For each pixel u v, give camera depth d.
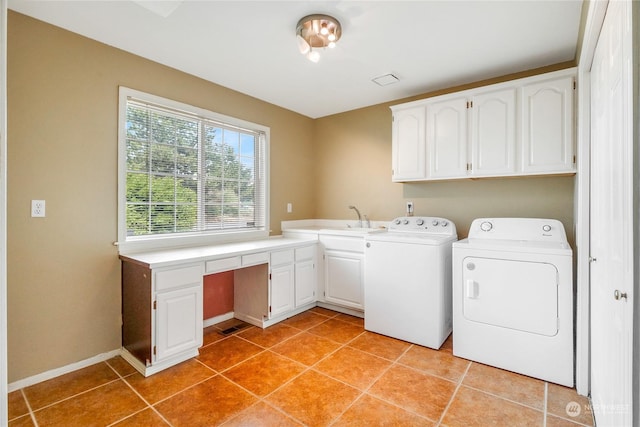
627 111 0.98
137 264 2.23
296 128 3.97
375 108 3.69
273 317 3.03
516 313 2.18
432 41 2.29
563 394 1.93
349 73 2.83
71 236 2.19
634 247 0.86
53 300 2.12
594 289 1.74
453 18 2.01
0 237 1.21
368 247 2.90
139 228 2.56
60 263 2.14
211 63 2.64
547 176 2.66
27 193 2.00
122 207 2.42
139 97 2.50
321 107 3.79
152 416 1.72
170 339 2.21
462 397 1.90
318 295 3.50
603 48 1.42
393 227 3.29
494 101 2.62
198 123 2.95
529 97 2.47
